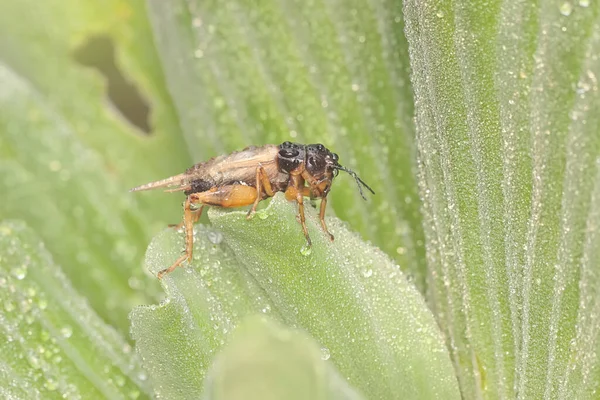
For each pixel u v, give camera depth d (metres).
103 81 0.28
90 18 0.28
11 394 0.24
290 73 0.26
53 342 0.25
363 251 0.24
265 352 0.19
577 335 0.23
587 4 0.22
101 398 0.25
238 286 0.24
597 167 0.22
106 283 0.27
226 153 0.26
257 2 0.26
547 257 0.23
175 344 0.23
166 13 0.27
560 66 0.22
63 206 0.27
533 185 0.23
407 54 0.25
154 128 0.27
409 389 0.24
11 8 0.28
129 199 0.27
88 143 0.27
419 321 0.24
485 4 0.23
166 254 0.24
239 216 0.23
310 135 0.26
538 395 0.23
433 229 0.24
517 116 0.23
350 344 0.24
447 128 0.24
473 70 0.23
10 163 0.27
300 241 0.24
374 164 0.25
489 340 0.24
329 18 0.26
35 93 0.27
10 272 0.25
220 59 0.26
